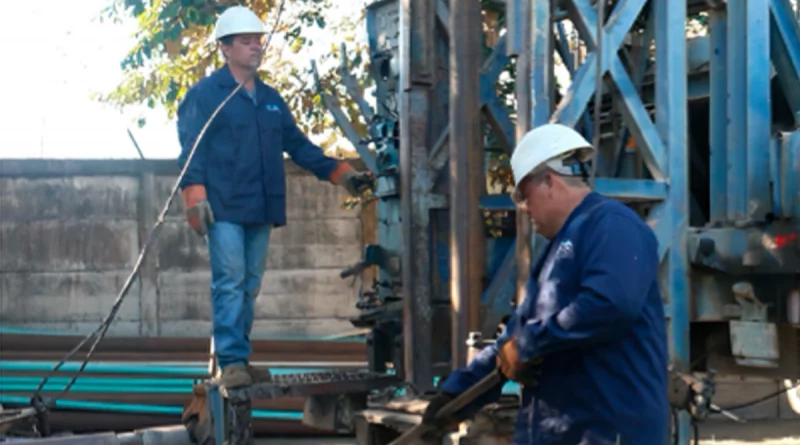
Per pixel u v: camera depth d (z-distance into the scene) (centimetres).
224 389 421
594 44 441
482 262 456
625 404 294
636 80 571
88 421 894
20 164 970
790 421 996
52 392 891
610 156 596
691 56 557
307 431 882
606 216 294
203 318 984
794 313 450
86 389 900
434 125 544
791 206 443
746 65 485
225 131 466
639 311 283
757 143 482
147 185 986
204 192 453
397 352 563
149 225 984
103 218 982
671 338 465
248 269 486
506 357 307
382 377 461
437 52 550
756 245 455
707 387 371
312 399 450
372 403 468
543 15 423
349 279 988
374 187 541
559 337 286
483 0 616
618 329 283
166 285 984
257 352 933
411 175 521
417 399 457
